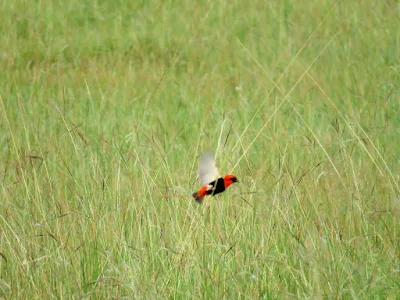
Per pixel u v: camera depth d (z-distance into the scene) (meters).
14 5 37.81
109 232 14.23
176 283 12.85
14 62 30.77
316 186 15.77
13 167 17.75
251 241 13.93
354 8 36.69
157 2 38.91
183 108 25.08
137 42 33.81
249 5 38.72
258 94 25.91
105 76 28.55
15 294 12.73
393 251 13.70
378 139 20.02
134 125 21.52
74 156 18.94
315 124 22.42
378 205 15.76
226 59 31.92
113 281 12.78
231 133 21.14
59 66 29.83
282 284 12.80
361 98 24.66
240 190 15.90
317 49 32.16
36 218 14.85
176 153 20.03
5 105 23.73
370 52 31.19
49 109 23.36
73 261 13.59
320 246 13.55
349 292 12.40
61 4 38.59
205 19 36.97
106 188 16.19
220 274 13.02
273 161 18.44
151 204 15.11
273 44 33.31
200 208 14.99
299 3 38.22
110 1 39.75
